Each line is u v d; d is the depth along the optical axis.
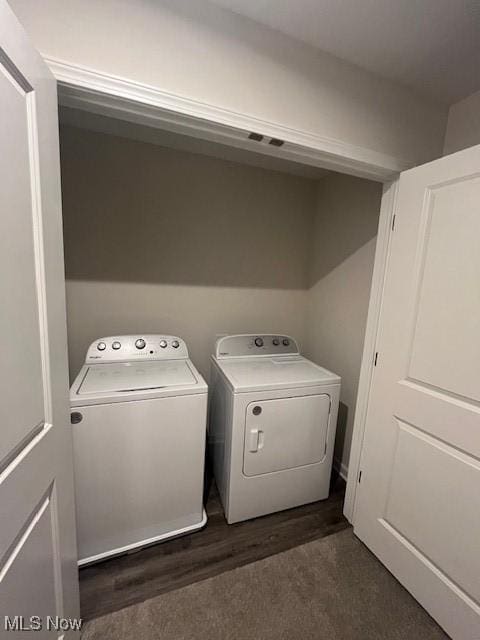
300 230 2.41
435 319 1.14
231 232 2.19
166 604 1.21
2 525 0.59
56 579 0.86
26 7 0.78
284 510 1.76
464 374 1.05
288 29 1.06
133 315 2.02
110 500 1.34
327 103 1.18
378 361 1.42
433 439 1.17
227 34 0.99
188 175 2.01
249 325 2.38
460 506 1.07
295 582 1.32
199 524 1.56
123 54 0.88
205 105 0.99
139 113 0.96
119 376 1.52
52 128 0.78
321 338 2.35
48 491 0.80
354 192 1.97
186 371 1.64
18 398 0.64
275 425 1.61
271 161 2.09
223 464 1.72
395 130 1.33
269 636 1.11
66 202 1.77
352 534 1.60
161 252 2.02
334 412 1.75
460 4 0.94
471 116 1.35
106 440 1.29
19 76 0.62
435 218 1.14
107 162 1.81
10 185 0.60
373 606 1.23
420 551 1.23
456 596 1.08
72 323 1.89
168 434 1.40
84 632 1.10
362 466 1.52
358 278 1.95
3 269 0.58
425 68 1.22
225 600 1.23
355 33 1.07
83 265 1.86
